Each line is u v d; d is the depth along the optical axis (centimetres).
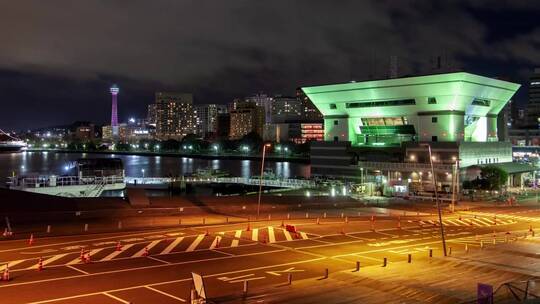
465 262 4909
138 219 7369
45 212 7200
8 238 5744
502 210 10269
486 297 3053
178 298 3625
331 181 15175
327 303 3350
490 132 16300
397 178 14188
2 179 19288
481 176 13288
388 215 9056
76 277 4153
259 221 7681
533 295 3334
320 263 4922
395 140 15762
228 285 4000
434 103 14275
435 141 14288
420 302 3403
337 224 7656
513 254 5397
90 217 7356
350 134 16438
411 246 5975
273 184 15525
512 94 16262
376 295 3562
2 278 4047
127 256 4975
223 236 6266
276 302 3369
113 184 10719
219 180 16900
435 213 9562
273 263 4869
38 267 4400
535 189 14012
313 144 17000
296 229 7019
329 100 16425
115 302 3516
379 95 15138
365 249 5716
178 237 6097
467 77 13538
